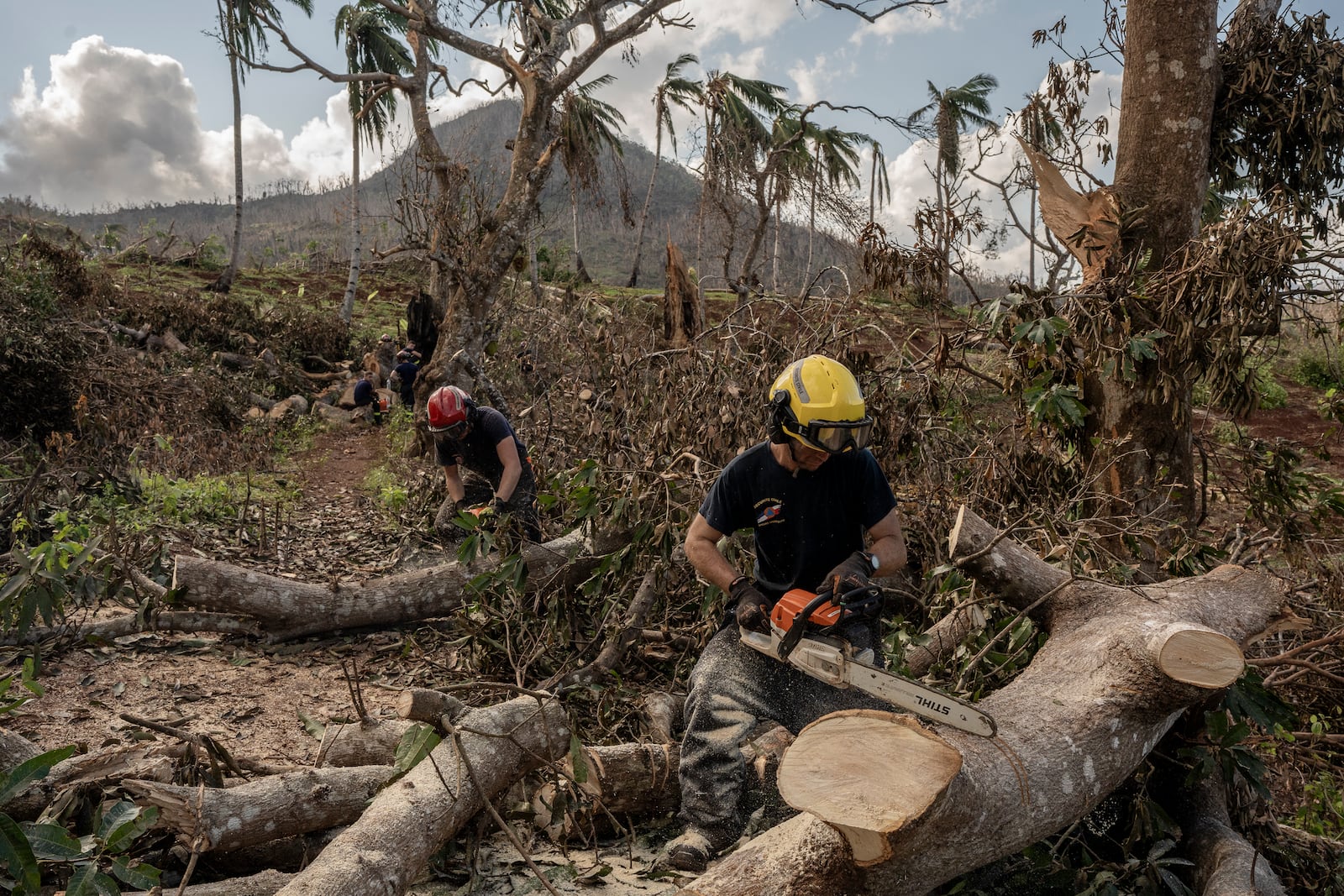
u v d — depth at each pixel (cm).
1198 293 367
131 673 375
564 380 600
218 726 334
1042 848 236
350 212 2081
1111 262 411
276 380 1442
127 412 907
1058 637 260
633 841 257
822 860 180
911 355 449
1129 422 402
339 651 421
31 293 1054
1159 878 229
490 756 239
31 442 727
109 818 190
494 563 448
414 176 1088
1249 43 440
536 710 260
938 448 434
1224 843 239
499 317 1065
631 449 441
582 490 374
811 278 548
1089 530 333
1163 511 399
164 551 452
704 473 388
